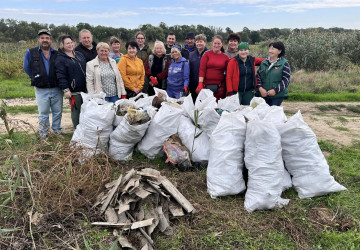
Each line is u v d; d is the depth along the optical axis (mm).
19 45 20000
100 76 4684
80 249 2500
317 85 10633
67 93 4574
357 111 7730
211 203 3197
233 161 3289
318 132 5793
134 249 2486
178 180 3639
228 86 4848
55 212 2828
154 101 4523
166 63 5645
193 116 4207
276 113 3660
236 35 5273
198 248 2584
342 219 2990
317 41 14852
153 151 4105
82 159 3543
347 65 14703
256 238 2701
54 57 4645
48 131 4141
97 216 2844
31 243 2510
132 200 2824
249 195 3139
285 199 3170
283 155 3461
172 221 2910
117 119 4098
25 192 3082
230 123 3332
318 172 3295
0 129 5434
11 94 9039
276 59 4754
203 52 5512
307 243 2682
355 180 3754
